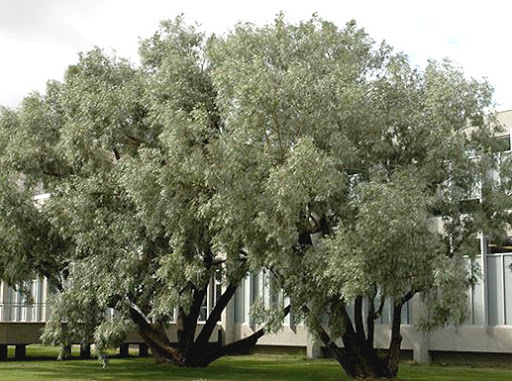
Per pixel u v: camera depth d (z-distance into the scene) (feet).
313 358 103.81
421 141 62.49
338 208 60.85
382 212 55.21
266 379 71.05
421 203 56.44
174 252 64.08
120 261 67.87
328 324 65.31
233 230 59.31
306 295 61.00
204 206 58.59
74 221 68.08
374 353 68.59
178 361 84.38
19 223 72.18
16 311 138.92
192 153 59.41
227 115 61.05
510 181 64.80
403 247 56.54
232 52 65.00
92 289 68.39
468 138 66.69
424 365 92.99
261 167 58.44
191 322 83.71
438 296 63.82
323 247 58.39
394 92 63.36
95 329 69.92
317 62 63.41
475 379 72.23
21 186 76.38
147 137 72.28
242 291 116.67
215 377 73.05
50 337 69.97
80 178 70.03
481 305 91.15
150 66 77.51
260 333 84.89
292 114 59.31
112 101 69.46
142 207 62.95
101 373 76.48
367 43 69.46
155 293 70.54
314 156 55.67
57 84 77.46
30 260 75.92
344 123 60.85
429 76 64.64
